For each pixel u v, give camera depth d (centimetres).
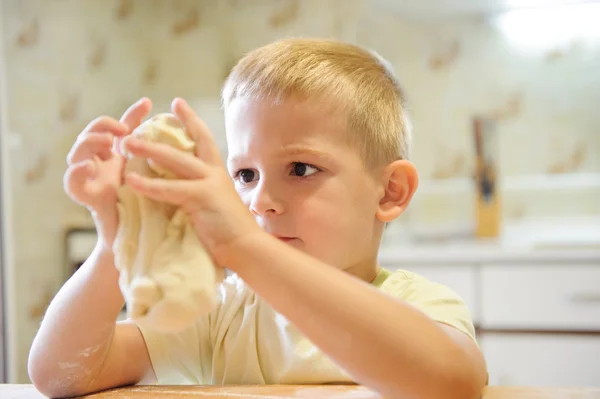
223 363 75
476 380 48
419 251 183
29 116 205
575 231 221
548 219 227
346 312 44
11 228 187
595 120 225
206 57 260
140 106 54
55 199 213
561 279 173
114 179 48
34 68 208
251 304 75
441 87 238
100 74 238
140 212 47
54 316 60
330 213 67
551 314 174
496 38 234
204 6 261
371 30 243
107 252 59
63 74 220
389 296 47
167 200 46
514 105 233
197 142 48
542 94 230
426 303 64
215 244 46
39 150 208
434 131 239
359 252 71
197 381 76
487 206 218
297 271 45
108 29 243
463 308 64
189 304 44
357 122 71
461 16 237
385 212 74
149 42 264
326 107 68
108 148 49
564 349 172
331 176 68
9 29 199
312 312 44
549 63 230
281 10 252
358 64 77
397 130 79
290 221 66
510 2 228
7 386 59
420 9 235
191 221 46
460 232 231
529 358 174
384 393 44
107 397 54
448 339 47
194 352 74
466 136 236
